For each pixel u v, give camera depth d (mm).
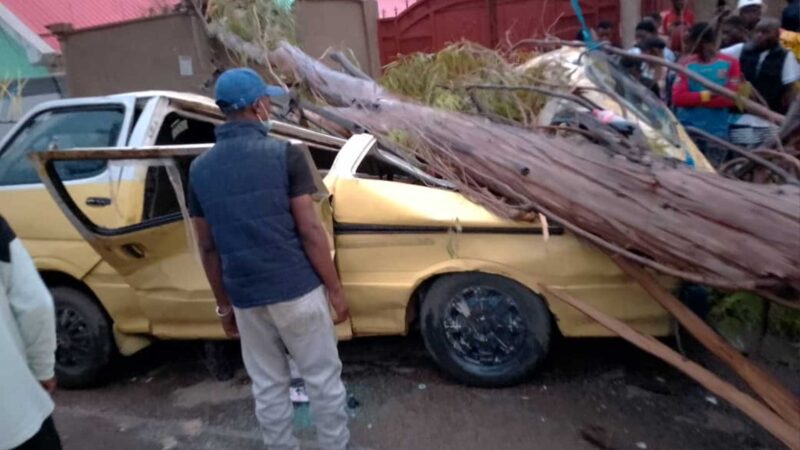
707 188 3732
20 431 2523
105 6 12102
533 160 4258
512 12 13094
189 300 4539
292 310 3348
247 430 4312
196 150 3863
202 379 5012
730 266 3523
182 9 9531
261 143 3357
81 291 4887
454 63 5777
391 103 5391
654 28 7699
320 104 6285
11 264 2525
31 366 2664
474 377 4445
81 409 4723
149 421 4500
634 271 3906
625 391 4406
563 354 4871
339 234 4422
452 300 4387
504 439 3986
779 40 6840
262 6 7875
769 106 6648
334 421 3582
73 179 4750
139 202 4594
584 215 3943
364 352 5117
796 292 3461
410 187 4414
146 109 4816
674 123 5223
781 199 3594
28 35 10500
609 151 4176
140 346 4922
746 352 4566
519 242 4191
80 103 4980
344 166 4531
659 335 4137
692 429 4004
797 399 3572
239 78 3342
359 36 12188
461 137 4652
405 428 4145
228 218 3320
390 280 4398
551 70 5398
